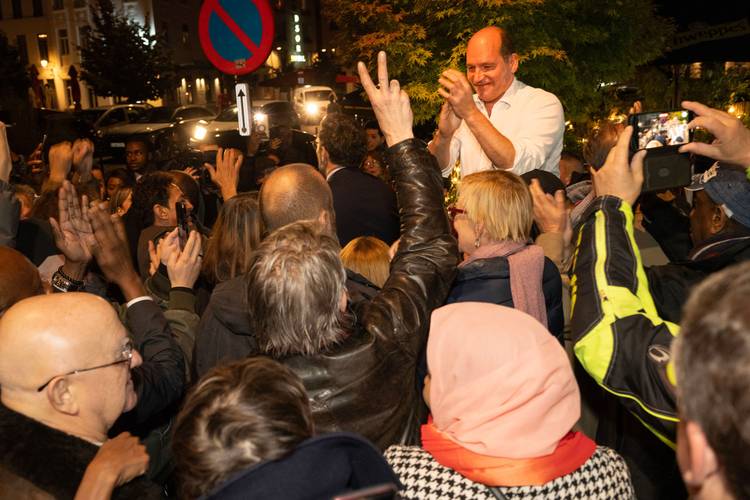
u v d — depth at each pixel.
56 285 2.55
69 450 1.56
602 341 1.64
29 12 40.44
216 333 2.25
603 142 2.74
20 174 7.49
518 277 2.43
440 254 2.09
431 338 1.71
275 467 1.20
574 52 7.38
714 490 0.94
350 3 7.08
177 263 2.58
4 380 1.62
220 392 1.31
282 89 32.22
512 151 3.21
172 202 3.88
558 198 2.62
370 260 2.89
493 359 1.60
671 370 1.54
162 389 2.09
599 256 1.72
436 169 2.18
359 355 1.82
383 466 1.25
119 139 21.19
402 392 1.89
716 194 2.07
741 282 0.92
